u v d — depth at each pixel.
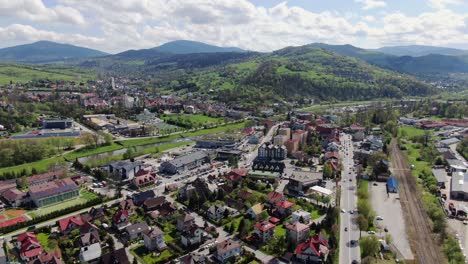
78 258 122.25
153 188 194.25
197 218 154.38
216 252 124.44
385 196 181.50
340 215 157.38
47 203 170.62
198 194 168.12
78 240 130.25
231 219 152.38
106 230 144.38
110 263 114.31
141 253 126.69
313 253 120.56
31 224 148.00
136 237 138.00
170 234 141.50
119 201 172.75
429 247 133.38
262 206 161.00
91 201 168.00
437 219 149.62
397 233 143.12
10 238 137.50
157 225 149.25
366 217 149.62
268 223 138.12
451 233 143.62
